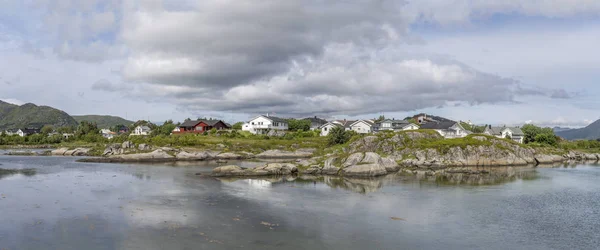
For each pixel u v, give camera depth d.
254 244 19.94
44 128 196.12
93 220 23.88
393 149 73.50
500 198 34.12
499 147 73.25
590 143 112.56
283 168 52.75
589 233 23.23
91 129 162.88
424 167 66.31
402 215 27.03
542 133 108.44
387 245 20.30
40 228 21.98
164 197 32.06
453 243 20.92
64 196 31.45
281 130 124.50
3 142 124.19
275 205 29.69
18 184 37.78
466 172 57.25
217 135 109.44
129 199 30.80
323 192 36.56
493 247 20.45
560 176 52.06
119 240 20.11
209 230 22.27
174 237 20.78
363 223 24.61
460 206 30.44
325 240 20.92
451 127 105.38
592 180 47.53
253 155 87.44
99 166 59.75
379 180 46.84
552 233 23.17
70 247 18.94
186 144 87.75
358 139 77.94
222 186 39.31
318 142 101.69
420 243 20.78
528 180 47.34
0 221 23.23
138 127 152.75
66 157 78.94
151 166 61.44
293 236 21.48
